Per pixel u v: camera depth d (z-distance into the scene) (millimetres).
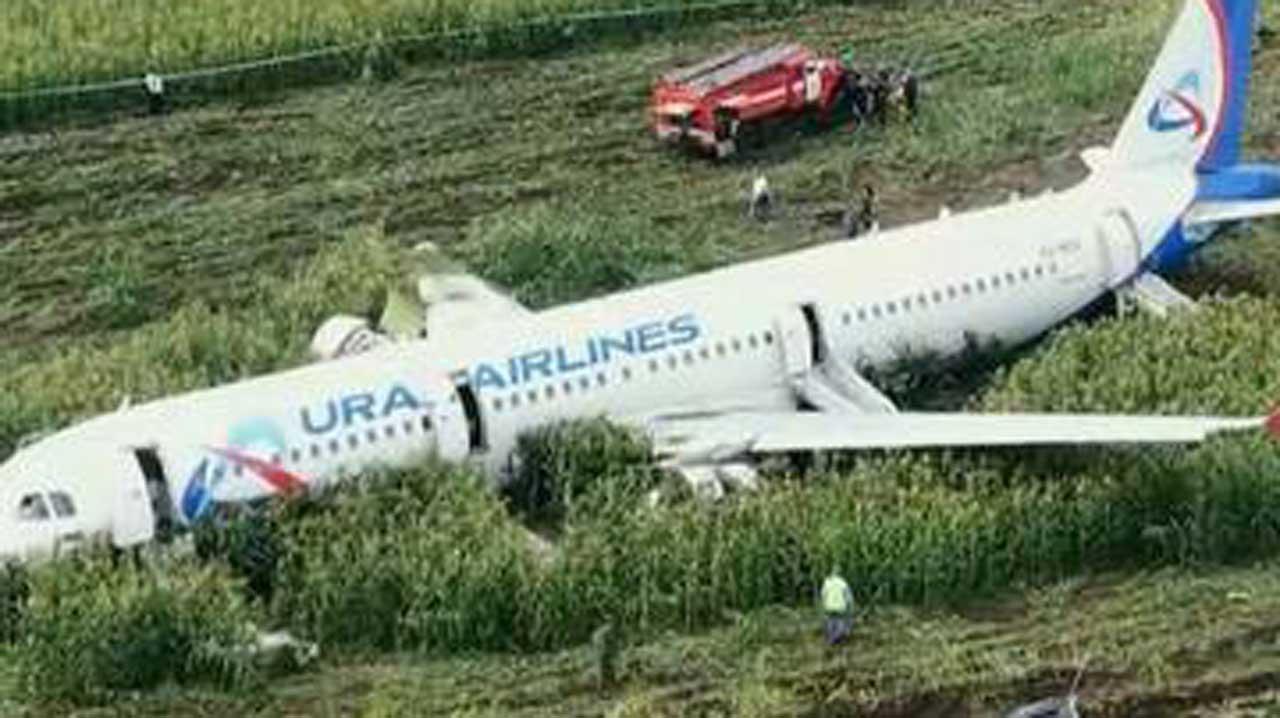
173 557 94750
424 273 121750
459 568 92750
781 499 95500
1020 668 87938
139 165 149375
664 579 93500
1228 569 95875
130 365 114812
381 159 148750
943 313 112875
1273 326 110312
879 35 167250
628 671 89312
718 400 107188
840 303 110625
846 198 139625
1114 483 97062
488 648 92688
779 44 165750
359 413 100250
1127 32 158875
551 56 167500
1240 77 120875
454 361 103188
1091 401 105000
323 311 122562
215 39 162375
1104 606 93000
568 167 146250
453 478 99000
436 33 166375
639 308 107312
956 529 94375
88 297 130500
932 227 115875
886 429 103062
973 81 156750
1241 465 96750
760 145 147750
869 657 89562
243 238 137500
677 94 146375
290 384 101000
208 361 116438
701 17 171500
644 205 139500
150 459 97188
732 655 90250
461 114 156250
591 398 104438
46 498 95500
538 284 126438
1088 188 119062
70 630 90312
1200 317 111500
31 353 123250
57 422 109938
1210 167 121188
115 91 159625
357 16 166125
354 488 98312
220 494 97125
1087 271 116312
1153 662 87812
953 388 114812
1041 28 167000
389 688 89188
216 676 90625
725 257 130750
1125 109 150125
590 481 101250
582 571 92812
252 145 152250
